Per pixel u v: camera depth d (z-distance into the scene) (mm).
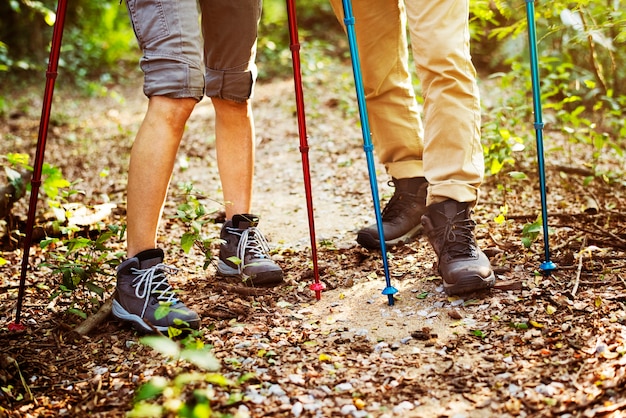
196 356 1713
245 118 2711
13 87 9664
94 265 2553
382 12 2789
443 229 2438
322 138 5469
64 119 7367
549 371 1928
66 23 11359
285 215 3715
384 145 2971
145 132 2309
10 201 3365
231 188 2729
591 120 5559
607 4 3926
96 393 1950
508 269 2568
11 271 2955
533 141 4668
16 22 10523
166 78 2266
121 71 10930
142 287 2324
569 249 2723
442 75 2387
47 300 2623
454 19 2395
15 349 2227
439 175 2445
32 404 1927
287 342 2193
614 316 2164
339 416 1806
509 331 2154
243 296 2568
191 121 6660
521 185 3844
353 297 2508
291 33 2432
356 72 2410
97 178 4914
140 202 2336
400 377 1958
